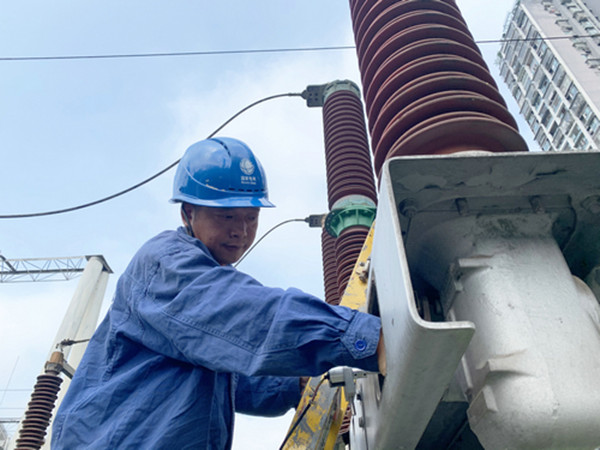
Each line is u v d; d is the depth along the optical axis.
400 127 2.61
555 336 1.54
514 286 1.67
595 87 46.22
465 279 1.80
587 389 1.44
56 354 9.41
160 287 1.96
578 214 1.91
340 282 5.66
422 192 1.82
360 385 2.71
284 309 1.67
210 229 2.40
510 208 1.88
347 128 7.48
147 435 1.78
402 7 3.50
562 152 1.65
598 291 2.10
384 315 1.62
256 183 2.48
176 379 1.94
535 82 53.50
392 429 1.80
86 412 1.86
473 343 1.69
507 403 1.49
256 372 1.59
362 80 3.59
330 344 1.61
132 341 2.06
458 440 2.46
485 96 2.69
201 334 1.73
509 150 2.37
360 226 5.95
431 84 2.71
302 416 2.76
